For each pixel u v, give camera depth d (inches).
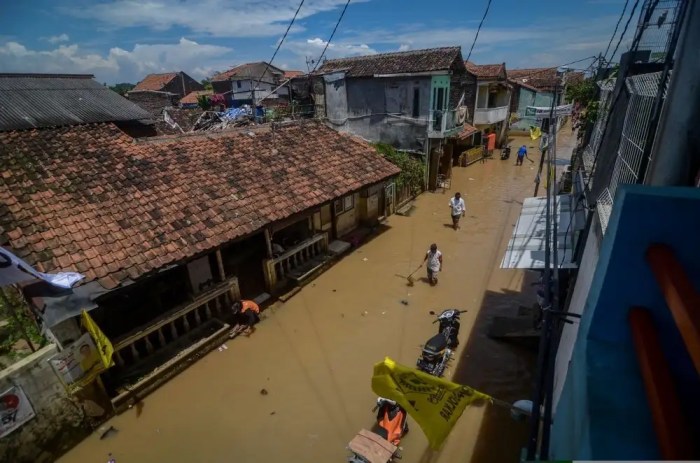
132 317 378.0
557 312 155.3
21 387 249.1
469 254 556.4
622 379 82.6
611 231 82.9
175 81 2126.0
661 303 81.0
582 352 92.6
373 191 645.9
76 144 399.2
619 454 72.1
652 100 155.7
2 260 229.1
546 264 179.8
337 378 337.1
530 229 349.1
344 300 450.3
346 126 923.4
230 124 920.9
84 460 269.7
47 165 359.3
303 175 494.6
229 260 470.9
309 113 983.6
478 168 1079.6
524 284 475.2
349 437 284.0
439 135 799.1
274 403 312.8
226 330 383.9
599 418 77.4
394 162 764.0
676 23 138.6
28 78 690.2
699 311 54.5
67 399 272.1
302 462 266.7
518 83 1455.5
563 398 117.0
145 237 330.3
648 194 75.0
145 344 358.0
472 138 1144.2
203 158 450.9
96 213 330.6
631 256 80.0
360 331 396.2
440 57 787.4
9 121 562.9
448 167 925.8
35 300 266.7
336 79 886.4
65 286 260.8
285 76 1670.8
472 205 759.7
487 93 1154.7
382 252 568.7
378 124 878.4
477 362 350.0
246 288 461.4
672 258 69.9
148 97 1675.7
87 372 280.8
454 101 933.2
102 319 363.3
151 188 378.6
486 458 264.5
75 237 303.9
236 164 463.5
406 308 432.8
